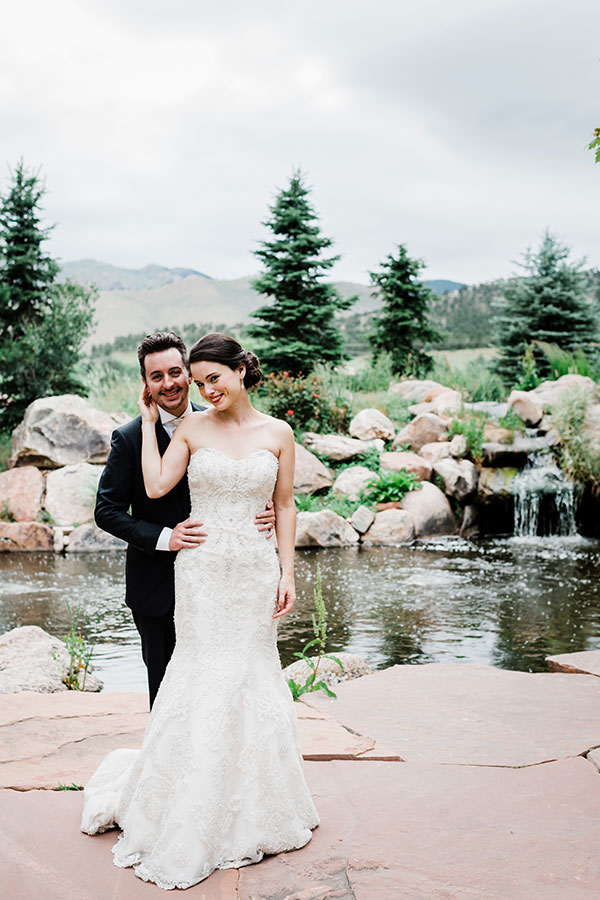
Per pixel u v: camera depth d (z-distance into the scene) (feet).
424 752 11.84
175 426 10.37
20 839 9.05
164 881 8.14
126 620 25.22
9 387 52.54
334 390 55.31
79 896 7.92
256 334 65.00
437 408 50.62
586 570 32.53
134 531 9.74
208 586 9.20
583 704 14.05
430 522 41.57
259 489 9.47
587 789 10.38
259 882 8.20
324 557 35.60
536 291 70.90
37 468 42.86
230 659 9.02
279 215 65.26
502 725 13.01
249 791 8.70
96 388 55.36
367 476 43.50
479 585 29.63
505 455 43.75
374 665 20.31
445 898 7.82
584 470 43.06
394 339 73.36
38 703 14.12
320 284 64.13
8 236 56.24
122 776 9.60
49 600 27.84
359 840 9.03
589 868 8.38
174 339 9.96
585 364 60.03
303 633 23.41
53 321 53.06
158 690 9.68
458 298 182.50
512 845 8.88
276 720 9.02
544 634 23.04
